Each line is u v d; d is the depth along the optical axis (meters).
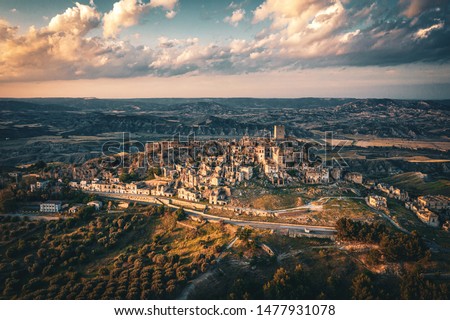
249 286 174.75
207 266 187.38
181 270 185.38
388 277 178.88
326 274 184.50
